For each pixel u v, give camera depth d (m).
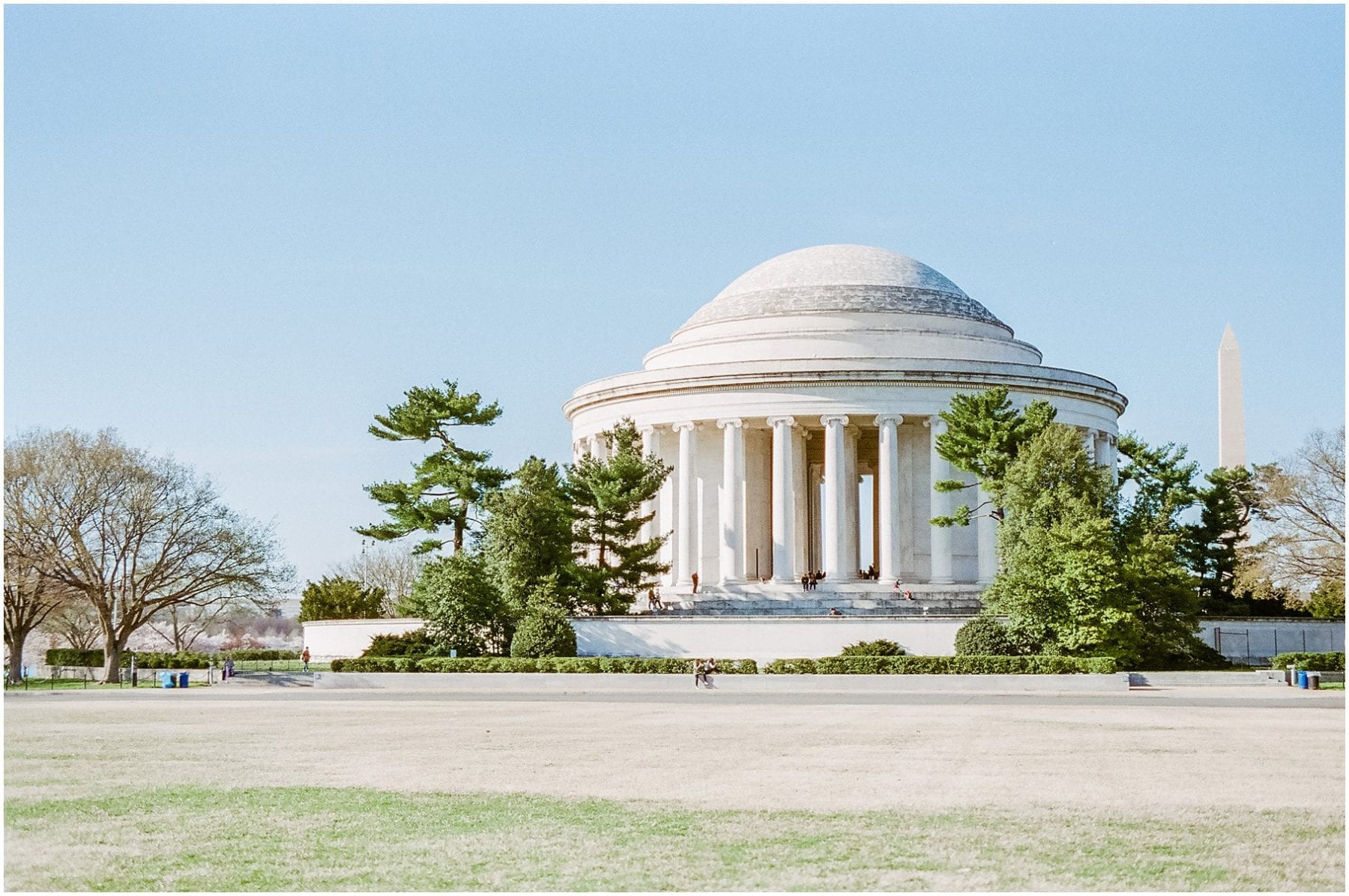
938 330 111.25
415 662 84.31
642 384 108.62
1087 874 23.92
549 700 67.75
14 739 47.19
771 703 64.81
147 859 25.67
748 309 113.62
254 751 42.59
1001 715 55.25
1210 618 93.88
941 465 103.06
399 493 103.06
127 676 103.88
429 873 24.36
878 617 88.38
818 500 127.12
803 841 26.77
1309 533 99.00
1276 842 26.58
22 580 98.31
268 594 105.88
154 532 102.94
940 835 27.30
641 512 109.50
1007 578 81.06
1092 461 99.00
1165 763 37.88
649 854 25.67
